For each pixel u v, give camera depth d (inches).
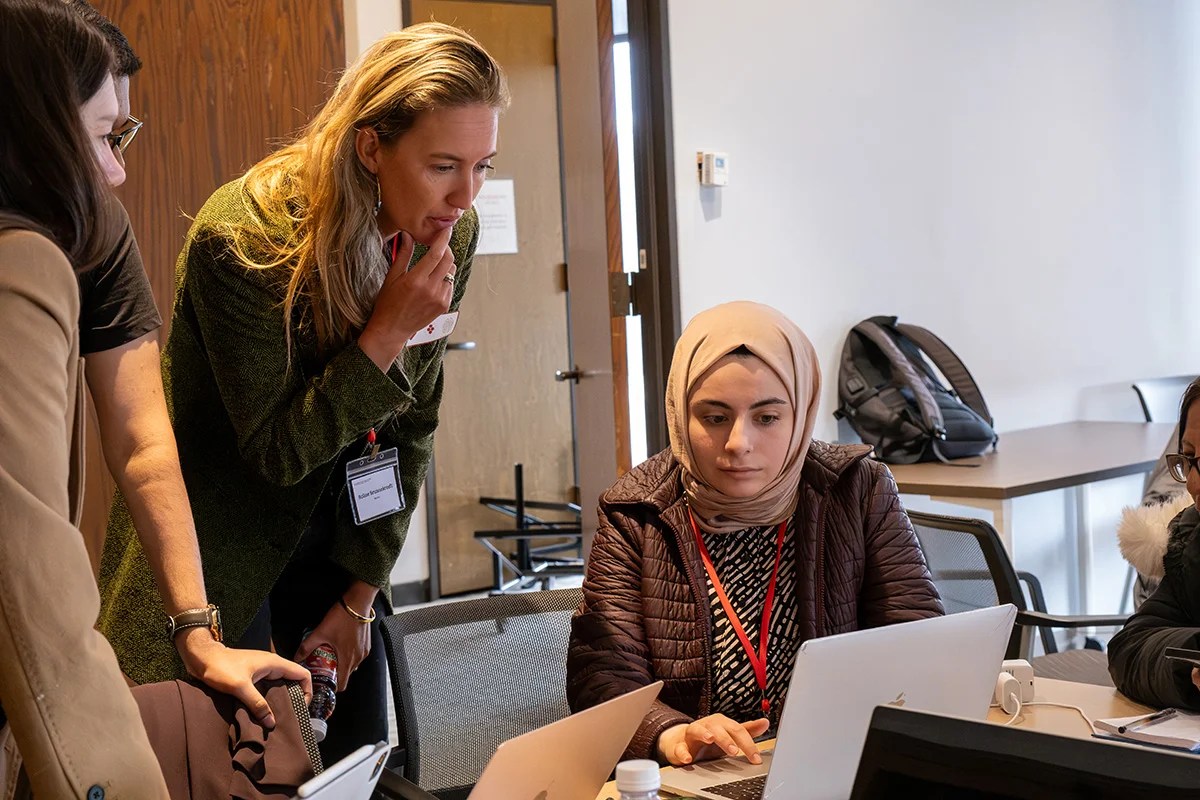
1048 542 184.2
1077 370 207.8
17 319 41.0
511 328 237.1
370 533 81.0
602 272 158.9
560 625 86.4
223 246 69.7
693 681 73.0
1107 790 34.1
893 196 179.6
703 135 157.4
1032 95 198.4
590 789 53.2
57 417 41.8
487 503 232.4
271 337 70.6
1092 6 206.8
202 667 55.4
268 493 75.5
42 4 44.6
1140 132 216.4
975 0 189.8
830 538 76.0
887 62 178.2
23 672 39.8
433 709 80.6
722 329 74.2
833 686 51.8
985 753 36.6
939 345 171.5
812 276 170.1
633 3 153.3
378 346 70.6
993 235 193.6
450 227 71.1
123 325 60.2
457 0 222.7
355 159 68.6
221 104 130.7
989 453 167.6
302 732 52.5
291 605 83.7
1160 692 69.3
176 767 50.0
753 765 62.2
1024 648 104.1
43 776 40.1
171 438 61.7
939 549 107.1
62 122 43.8
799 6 167.2
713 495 74.0
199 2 129.4
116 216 47.8
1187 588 76.9
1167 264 222.4
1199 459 75.6
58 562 40.4
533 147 236.2
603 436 161.8
